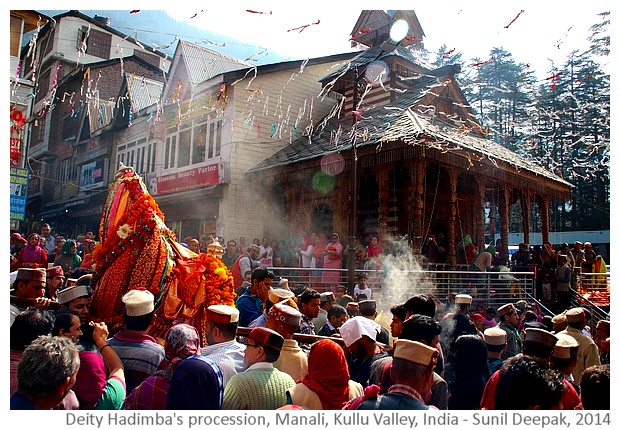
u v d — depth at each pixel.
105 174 25.88
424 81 18.20
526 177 15.96
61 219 30.66
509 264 15.95
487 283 13.41
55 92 25.92
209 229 18.97
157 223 5.12
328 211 17.47
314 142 18.06
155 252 4.95
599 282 15.86
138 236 4.93
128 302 3.90
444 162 13.23
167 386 3.21
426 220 16.44
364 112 18.38
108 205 5.51
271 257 14.64
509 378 2.91
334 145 15.91
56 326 3.54
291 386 3.37
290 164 16.44
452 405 4.11
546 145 25.17
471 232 18.34
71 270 9.90
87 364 3.39
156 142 22.48
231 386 3.26
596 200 27.16
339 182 16.41
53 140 31.16
